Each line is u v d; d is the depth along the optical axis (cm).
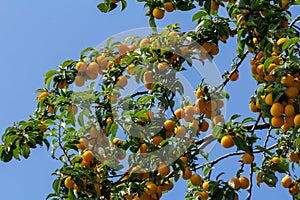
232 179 212
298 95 187
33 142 229
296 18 212
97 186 209
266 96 191
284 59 192
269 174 226
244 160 210
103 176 215
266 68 195
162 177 212
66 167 207
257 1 209
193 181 211
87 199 206
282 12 211
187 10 226
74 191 206
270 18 209
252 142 208
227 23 222
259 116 209
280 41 199
